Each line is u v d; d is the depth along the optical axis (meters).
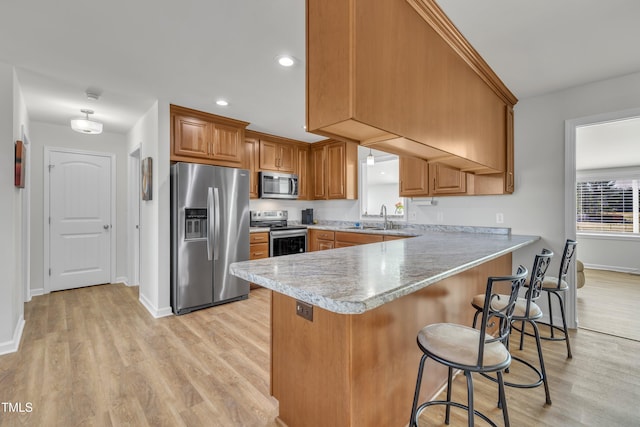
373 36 1.31
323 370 1.33
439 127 1.79
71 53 2.20
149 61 2.32
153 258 3.25
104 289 4.12
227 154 3.73
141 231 3.65
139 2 1.66
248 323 2.96
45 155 3.88
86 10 1.72
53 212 3.96
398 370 1.52
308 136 4.70
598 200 6.12
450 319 2.00
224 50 2.17
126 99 3.09
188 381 1.96
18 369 2.09
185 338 2.61
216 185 3.47
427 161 2.27
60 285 4.02
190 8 1.71
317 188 5.12
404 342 1.56
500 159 2.83
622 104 2.58
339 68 1.24
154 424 1.57
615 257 5.73
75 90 2.85
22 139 2.90
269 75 2.56
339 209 5.20
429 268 1.43
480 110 2.34
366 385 1.31
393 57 1.42
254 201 4.88
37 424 1.56
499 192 2.98
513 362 2.23
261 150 4.53
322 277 1.23
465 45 1.96
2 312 2.31
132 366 2.13
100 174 4.32
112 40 2.04
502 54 2.21
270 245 4.33
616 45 2.11
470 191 3.20
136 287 4.23
